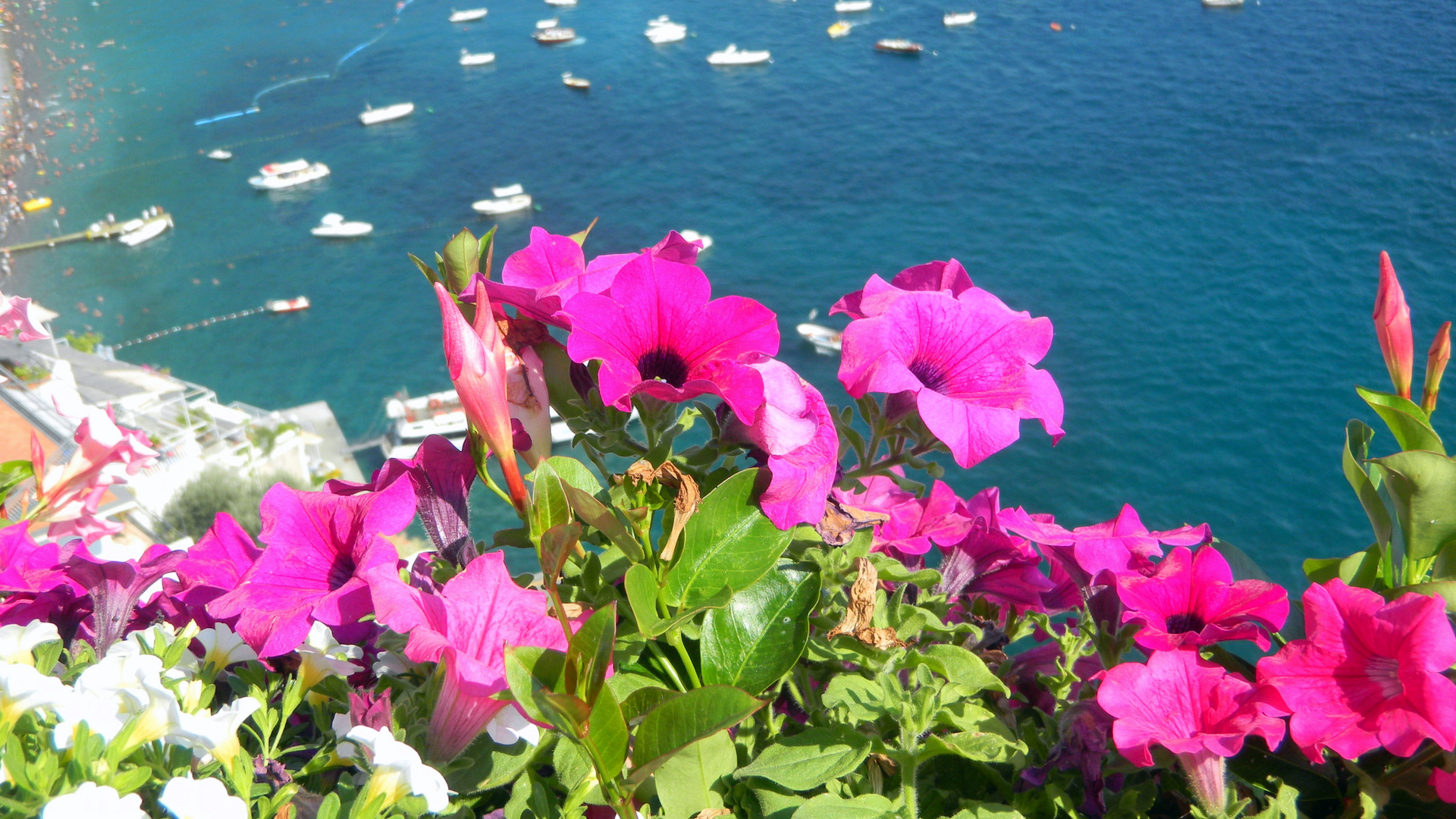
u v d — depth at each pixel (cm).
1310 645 128
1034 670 172
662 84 7356
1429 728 115
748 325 129
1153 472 3675
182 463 2422
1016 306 4656
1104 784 145
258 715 119
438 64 8038
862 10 8388
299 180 6344
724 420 137
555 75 7688
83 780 96
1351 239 4806
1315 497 3525
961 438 137
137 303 5234
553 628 120
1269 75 6544
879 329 145
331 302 5184
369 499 135
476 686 108
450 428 4206
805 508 129
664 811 120
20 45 8612
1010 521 168
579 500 107
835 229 5462
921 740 137
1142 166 5688
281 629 124
